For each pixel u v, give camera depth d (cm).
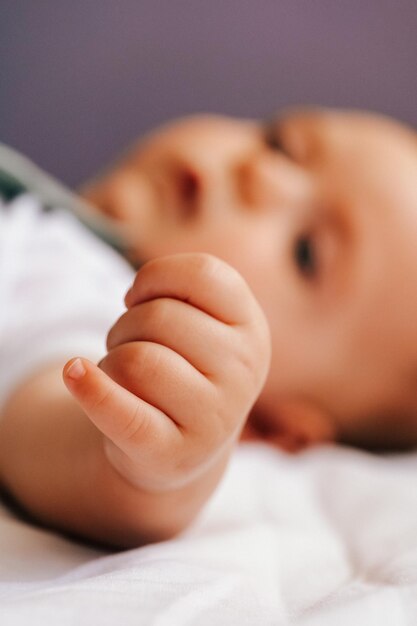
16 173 39
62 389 29
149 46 77
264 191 47
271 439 48
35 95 75
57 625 20
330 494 36
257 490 36
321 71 77
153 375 23
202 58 77
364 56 77
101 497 26
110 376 23
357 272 46
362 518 33
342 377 47
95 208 47
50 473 27
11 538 26
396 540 29
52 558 26
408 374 48
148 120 76
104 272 37
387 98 76
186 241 45
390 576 26
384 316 47
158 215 47
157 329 24
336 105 76
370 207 47
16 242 35
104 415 22
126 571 23
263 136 53
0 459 29
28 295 33
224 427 24
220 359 24
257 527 30
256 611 22
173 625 21
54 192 40
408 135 56
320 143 51
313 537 30
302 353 46
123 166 51
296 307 45
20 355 31
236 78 77
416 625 22
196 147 50
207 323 24
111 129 75
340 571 27
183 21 77
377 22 77
